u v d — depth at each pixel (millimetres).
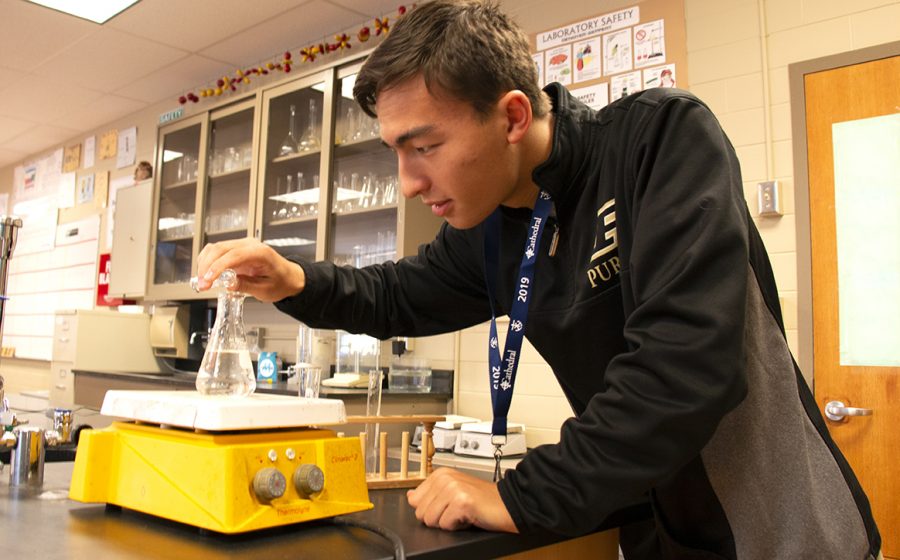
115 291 4574
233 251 1028
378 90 859
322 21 3664
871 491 2156
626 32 2773
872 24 2248
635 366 751
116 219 4660
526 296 1037
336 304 1165
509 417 2943
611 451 729
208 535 782
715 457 882
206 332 4219
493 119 862
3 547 710
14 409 2602
